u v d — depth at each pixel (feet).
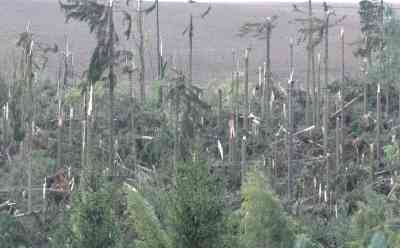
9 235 128.06
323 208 153.69
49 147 178.19
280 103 214.90
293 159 181.78
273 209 102.47
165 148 171.94
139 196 98.43
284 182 169.17
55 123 192.85
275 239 101.96
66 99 190.90
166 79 195.93
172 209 88.79
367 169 173.78
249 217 102.22
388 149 169.68
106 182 111.65
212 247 87.86
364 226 116.98
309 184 170.71
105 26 149.69
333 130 200.23
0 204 150.20
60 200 152.97
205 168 89.97
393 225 116.26
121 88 208.64
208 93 226.58
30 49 173.47
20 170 163.43
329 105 208.74
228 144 183.42
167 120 184.03
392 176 164.55
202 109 183.42
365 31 207.92
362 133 197.16
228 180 159.94
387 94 201.87
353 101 212.02
